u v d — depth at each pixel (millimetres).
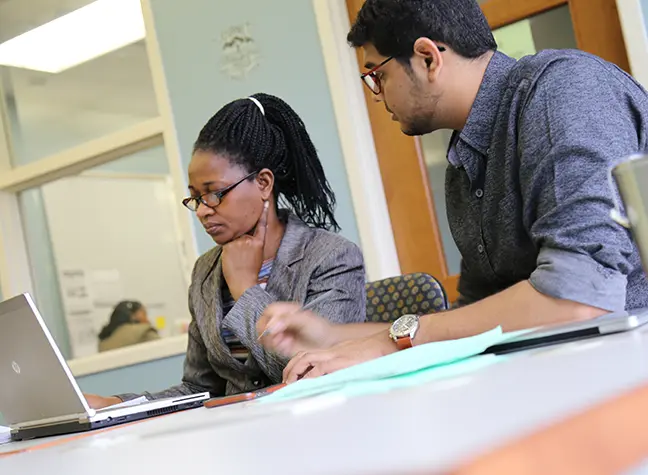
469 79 1345
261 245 1656
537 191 1160
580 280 1011
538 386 400
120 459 485
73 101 3613
